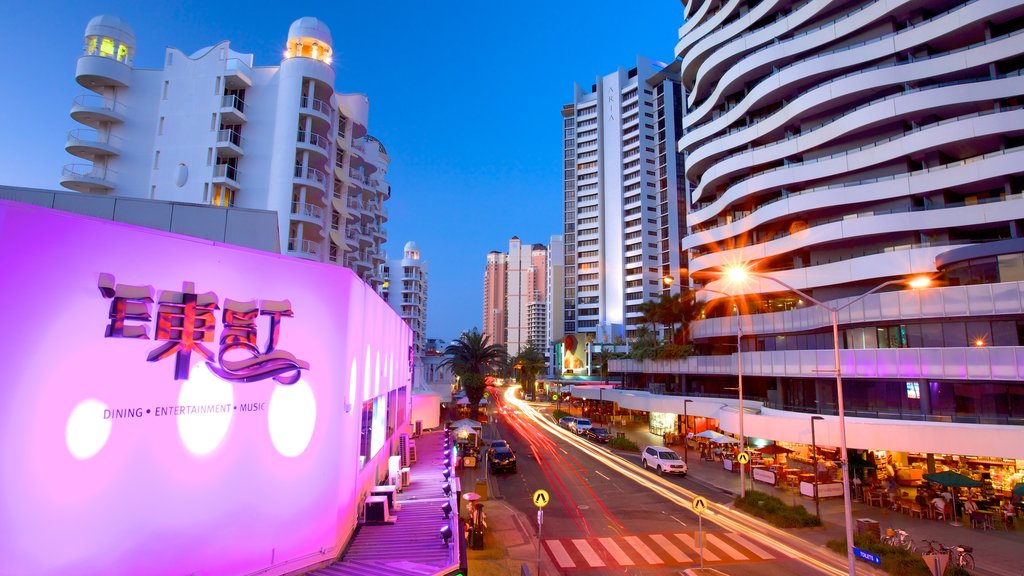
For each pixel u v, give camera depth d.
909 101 35.38
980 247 27.50
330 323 11.54
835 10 42.50
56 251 7.40
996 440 22.62
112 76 44.66
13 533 6.80
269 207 44.25
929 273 34.03
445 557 11.39
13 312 6.94
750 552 18.77
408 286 112.25
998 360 25.31
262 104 46.34
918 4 36.88
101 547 7.63
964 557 16.69
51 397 7.22
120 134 45.28
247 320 9.84
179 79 45.81
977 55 33.47
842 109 40.97
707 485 30.39
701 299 56.12
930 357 27.61
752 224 46.09
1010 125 31.33
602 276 125.12
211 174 43.47
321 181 47.94
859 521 20.55
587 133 133.00
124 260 8.14
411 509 15.17
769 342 42.03
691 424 48.56
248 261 9.98
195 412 8.91
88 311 7.68
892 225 36.09
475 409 62.03
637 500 26.66
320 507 10.91
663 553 18.70
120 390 7.96
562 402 94.81
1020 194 31.94
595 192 129.38
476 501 19.88
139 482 8.12
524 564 15.83
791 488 28.78
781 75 43.38
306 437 10.78
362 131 57.25
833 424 26.83
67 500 7.31
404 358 27.78
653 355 55.06
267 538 9.88
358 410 13.43
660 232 111.62
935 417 27.42
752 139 47.25
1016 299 25.42
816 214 42.16
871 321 30.81
